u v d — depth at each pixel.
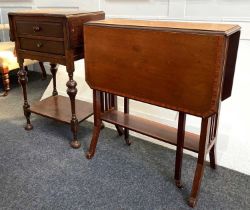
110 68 1.45
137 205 1.38
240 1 1.81
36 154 1.79
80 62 2.39
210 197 1.43
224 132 1.78
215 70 1.14
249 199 1.42
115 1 2.34
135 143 1.94
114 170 1.64
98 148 1.87
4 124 2.19
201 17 1.96
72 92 1.72
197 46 1.15
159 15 2.15
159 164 1.70
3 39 3.54
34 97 2.73
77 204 1.38
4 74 2.68
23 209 1.34
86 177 1.57
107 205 1.37
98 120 1.71
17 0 3.16
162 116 1.98
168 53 1.23
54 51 1.68
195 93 1.23
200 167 1.38
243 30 1.83
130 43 1.33
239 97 1.79
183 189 1.49
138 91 1.41
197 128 1.83
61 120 1.88
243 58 1.83
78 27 1.60
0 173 1.59
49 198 1.41
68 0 2.66
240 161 1.67
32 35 1.72
